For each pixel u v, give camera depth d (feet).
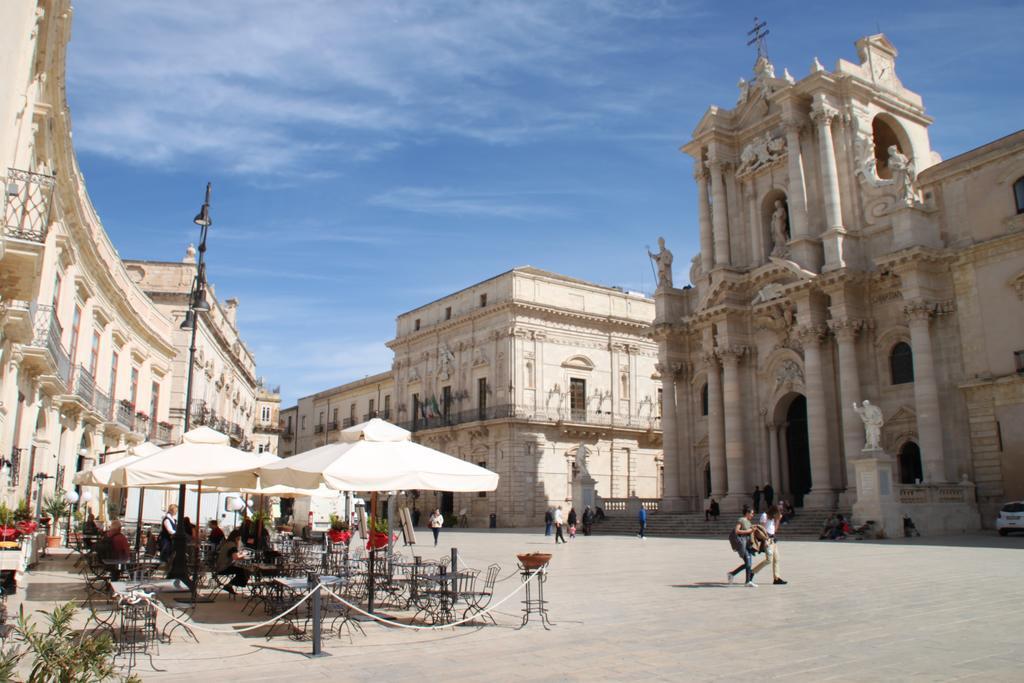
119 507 108.37
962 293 100.53
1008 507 88.02
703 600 42.93
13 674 17.54
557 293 176.35
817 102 116.88
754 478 122.31
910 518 90.02
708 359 128.98
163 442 128.98
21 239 46.19
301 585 35.99
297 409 279.28
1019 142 97.04
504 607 41.60
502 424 165.07
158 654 30.37
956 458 98.94
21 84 44.24
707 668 26.45
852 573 53.78
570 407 173.27
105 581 47.37
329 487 34.17
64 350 78.48
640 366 185.88
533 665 27.58
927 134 130.93
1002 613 35.99
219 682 25.75
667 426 136.36
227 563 48.21
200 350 143.95
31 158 59.11
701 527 115.24
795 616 36.60
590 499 130.82
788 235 124.88
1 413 60.13
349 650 31.04
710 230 135.64
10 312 55.93
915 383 100.22
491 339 174.09
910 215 102.68
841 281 108.47
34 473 77.82
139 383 119.24
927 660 26.81
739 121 134.51
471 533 133.59
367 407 232.94
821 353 113.09
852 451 105.09
